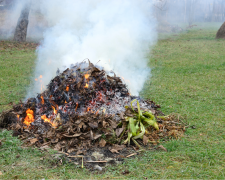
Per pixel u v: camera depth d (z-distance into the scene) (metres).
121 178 3.02
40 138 3.84
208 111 5.21
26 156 3.40
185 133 4.22
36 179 2.97
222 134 4.15
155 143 3.86
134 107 4.55
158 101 5.95
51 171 3.12
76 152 3.55
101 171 3.17
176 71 8.86
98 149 3.62
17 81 7.51
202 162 3.33
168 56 11.88
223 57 11.02
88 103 4.39
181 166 3.23
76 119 4.00
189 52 12.81
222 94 6.27
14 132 4.00
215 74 8.27
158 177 3.03
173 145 3.72
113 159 3.41
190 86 7.04
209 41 16.78
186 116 4.96
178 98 6.11
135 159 3.40
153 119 4.27
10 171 3.09
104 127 3.84
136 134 3.89
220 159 3.39
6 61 10.33
